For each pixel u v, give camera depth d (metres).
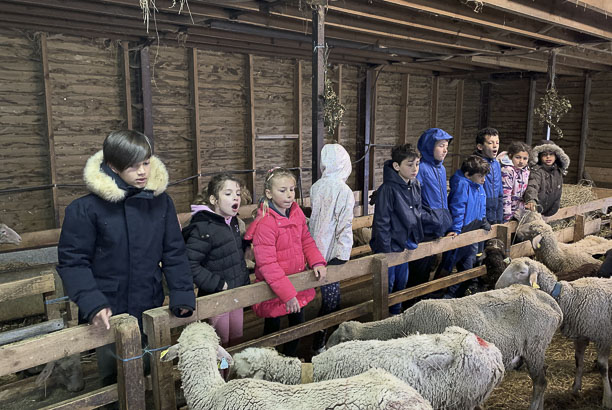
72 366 2.82
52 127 5.50
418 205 3.82
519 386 3.50
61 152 5.67
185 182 6.82
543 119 7.01
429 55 7.66
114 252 2.32
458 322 2.87
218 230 2.87
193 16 5.12
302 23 5.40
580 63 9.11
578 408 3.24
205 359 2.14
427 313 2.94
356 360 2.33
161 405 2.39
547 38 5.95
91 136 5.88
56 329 3.15
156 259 2.45
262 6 4.33
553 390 3.46
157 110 6.39
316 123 3.82
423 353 2.30
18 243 4.52
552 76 6.86
